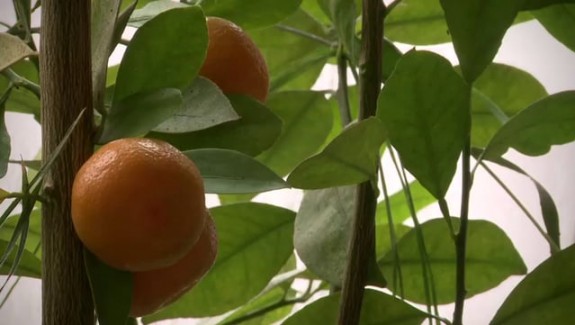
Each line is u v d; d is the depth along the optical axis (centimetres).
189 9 71
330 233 81
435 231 88
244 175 74
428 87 75
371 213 77
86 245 68
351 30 82
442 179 77
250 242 89
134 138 69
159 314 87
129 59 72
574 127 81
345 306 77
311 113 93
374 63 78
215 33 77
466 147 79
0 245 78
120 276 69
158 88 72
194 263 71
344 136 71
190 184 68
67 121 70
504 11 76
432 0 92
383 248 92
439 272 89
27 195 69
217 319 99
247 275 89
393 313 79
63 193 70
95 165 67
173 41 72
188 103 74
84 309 70
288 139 94
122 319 69
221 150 75
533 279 78
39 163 85
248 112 77
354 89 96
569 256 77
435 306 80
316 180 74
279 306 92
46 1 71
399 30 94
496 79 93
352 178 75
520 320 78
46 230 70
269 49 93
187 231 68
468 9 76
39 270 79
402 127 76
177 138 77
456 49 76
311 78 96
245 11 82
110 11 72
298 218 83
